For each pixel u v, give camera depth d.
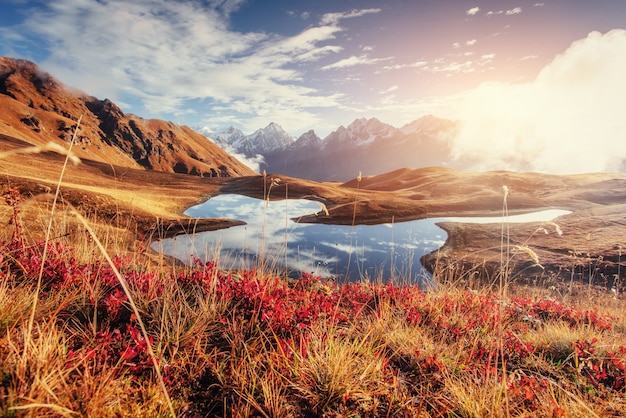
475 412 3.00
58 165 69.94
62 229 5.88
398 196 90.25
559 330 5.59
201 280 5.27
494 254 31.53
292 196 80.25
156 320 4.01
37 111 193.00
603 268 23.05
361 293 6.74
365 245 39.41
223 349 3.81
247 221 49.94
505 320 6.16
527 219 61.72
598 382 4.09
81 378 2.73
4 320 3.09
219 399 3.07
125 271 5.47
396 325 4.97
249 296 4.63
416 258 32.97
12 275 4.35
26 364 2.48
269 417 2.87
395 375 3.81
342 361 3.40
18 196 5.21
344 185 152.75
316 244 38.16
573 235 37.34
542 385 3.88
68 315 3.85
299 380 3.32
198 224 40.94
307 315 4.50
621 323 7.16
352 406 3.16
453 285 7.65
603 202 76.69
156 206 53.88
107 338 3.39
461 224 53.25
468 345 4.87
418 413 3.12
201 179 106.56
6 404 2.15
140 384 3.01
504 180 104.38
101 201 36.31
